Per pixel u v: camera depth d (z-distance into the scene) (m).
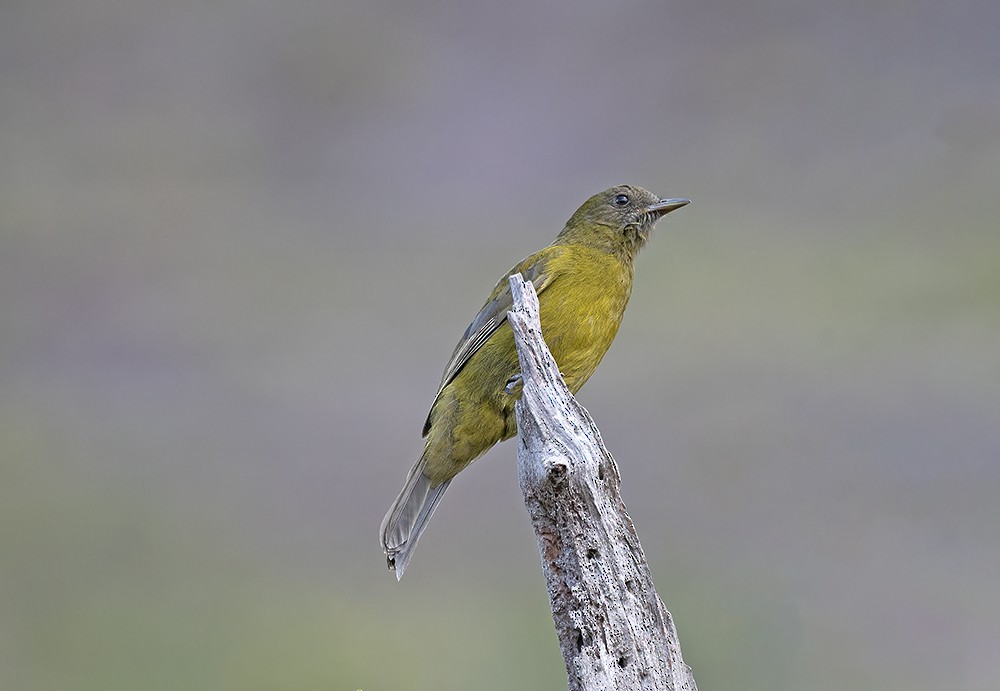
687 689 5.36
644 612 5.39
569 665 5.37
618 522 5.46
